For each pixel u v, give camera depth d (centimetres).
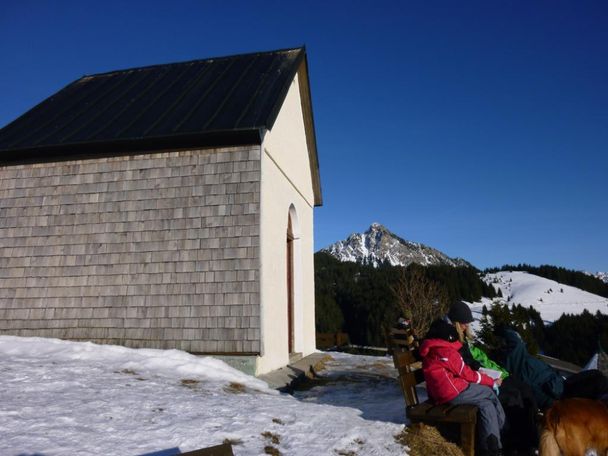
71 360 779
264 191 991
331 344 2312
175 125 1034
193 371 802
